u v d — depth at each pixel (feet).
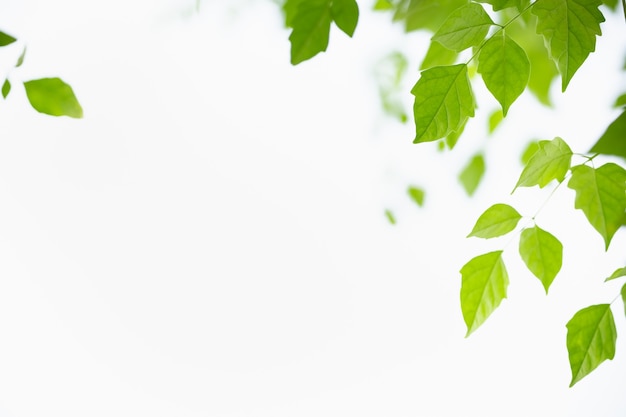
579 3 3.40
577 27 3.42
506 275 3.67
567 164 3.59
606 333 3.59
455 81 3.46
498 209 3.63
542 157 3.55
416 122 3.48
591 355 3.59
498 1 3.45
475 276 3.66
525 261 3.65
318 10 3.38
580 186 3.56
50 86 3.71
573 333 3.59
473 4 3.43
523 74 3.46
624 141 3.82
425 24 4.37
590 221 3.56
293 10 3.69
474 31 3.45
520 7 3.44
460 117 3.49
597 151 3.84
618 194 3.54
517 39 4.34
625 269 3.53
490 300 3.67
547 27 3.43
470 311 3.67
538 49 4.37
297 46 3.40
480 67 3.47
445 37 3.45
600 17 3.40
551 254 3.63
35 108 3.72
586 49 3.43
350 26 3.39
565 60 3.44
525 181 3.59
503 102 3.48
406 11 4.36
